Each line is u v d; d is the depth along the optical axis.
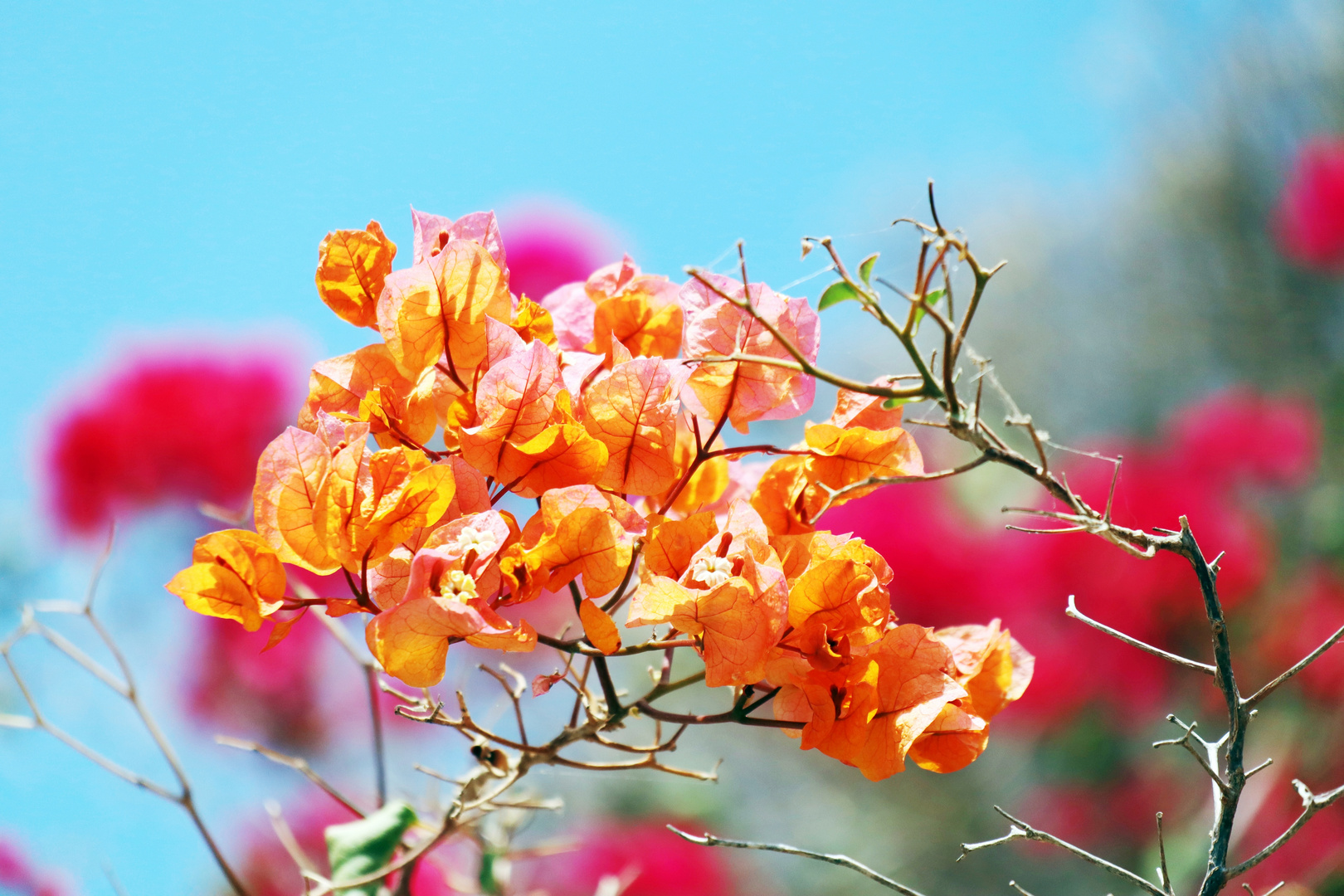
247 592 1.11
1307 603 2.24
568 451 1.13
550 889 2.21
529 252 2.25
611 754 2.33
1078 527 1.12
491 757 1.14
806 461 1.16
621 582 1.13
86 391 2.09
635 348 1.18
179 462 2.04
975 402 1.12
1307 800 1.12
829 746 1.12
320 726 1.84
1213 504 2.45
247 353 2.16
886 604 1.12
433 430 1.14
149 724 1.25
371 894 1.17
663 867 2.22
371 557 1.11
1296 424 2.62
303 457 1.11
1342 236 2.96
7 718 1.24
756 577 1.10
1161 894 1.11
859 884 2.39
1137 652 2.33
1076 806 2.32
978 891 2.35
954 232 1.11
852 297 1.15
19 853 1.42
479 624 1.09
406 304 1.14
